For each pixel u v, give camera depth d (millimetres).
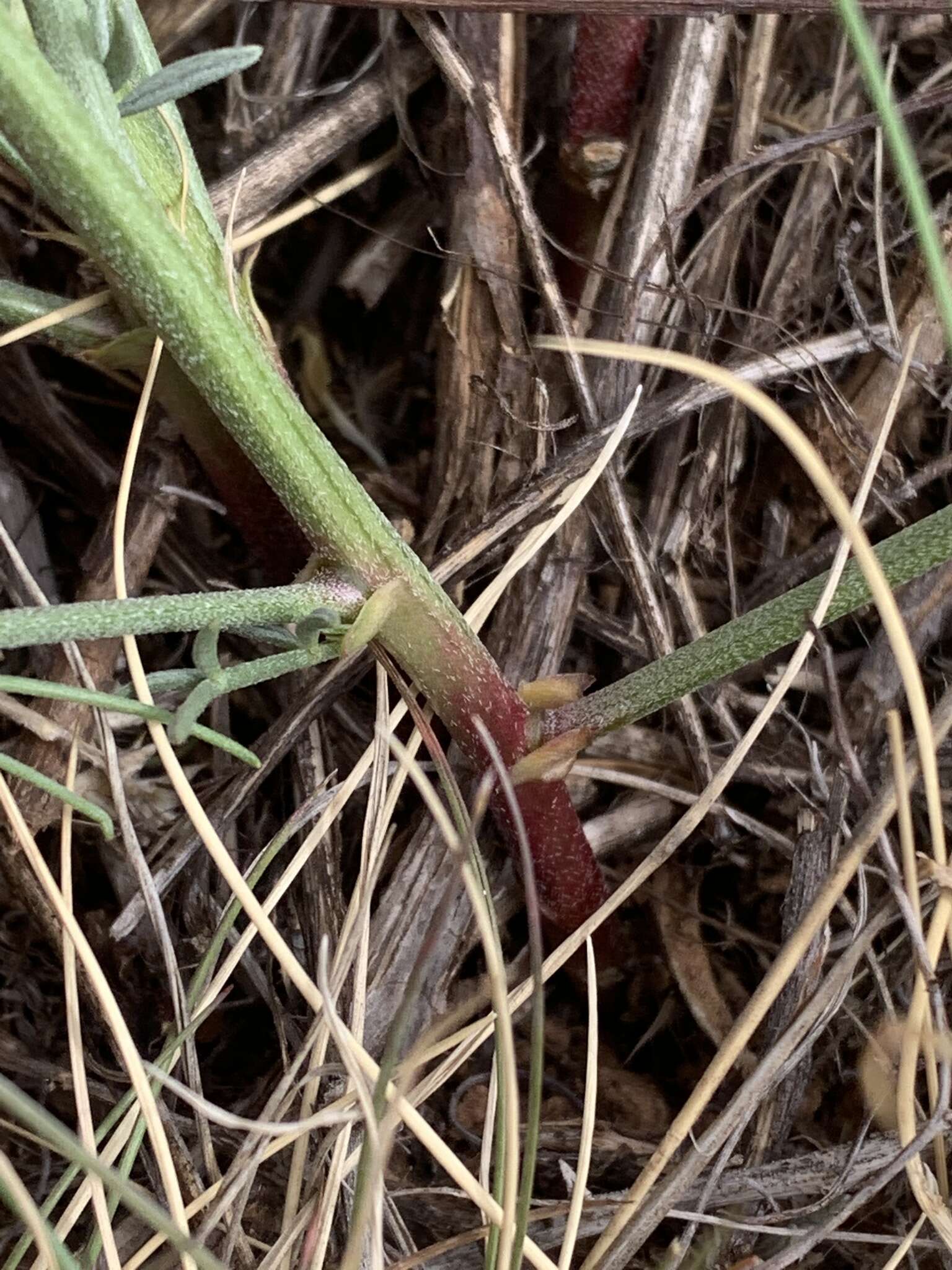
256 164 91
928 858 61
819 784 82
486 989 67
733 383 47
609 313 92
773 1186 74
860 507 72
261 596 62
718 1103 83
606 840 91
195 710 62
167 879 83
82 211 55
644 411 90
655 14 75
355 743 92
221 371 60
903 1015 80
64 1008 88
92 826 88
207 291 58
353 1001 74
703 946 91
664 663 70
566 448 89
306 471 63
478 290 90
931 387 90
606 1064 89
